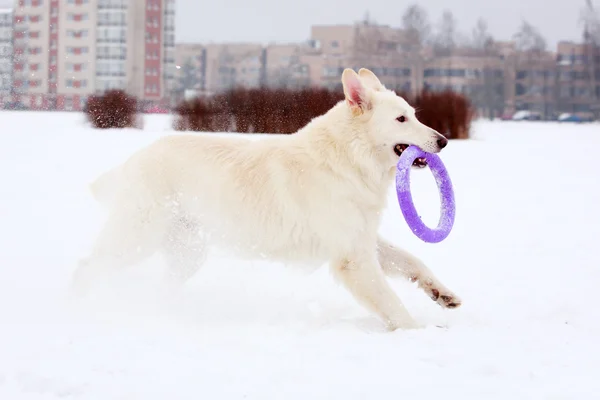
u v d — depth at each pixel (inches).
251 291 223.8
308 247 198.8
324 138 199.0
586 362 151.9
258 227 199.6
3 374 142.3
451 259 270.5
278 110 973.8
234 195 200.4
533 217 361.1
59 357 152.3
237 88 1015.6
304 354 156.6
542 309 201.9
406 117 199.2
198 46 3727.9
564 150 780.0
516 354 157.6
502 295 218.5
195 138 210.5
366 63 3351.4
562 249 287.3
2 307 197.3
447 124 984.3
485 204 402.0
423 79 3361.2
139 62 2500.0
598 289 225.1
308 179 196.2
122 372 143.0
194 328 181.5
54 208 356.2
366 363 150.0
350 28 3639.3
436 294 200.2
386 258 206.1
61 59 2399.1
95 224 316.5
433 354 156.4
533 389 134.6
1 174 470.0
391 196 210.5
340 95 978.7
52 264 246.8
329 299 218.8
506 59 3358.8
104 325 182.2
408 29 3346.5
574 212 377.4
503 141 940.6
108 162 536.7
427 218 344.5
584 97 3233.3
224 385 136.3
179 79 2869.1
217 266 251.0
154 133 874.1
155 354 155.0
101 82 2410.2
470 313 198.5
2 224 315.3
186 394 131.5
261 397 130.3
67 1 2374.5
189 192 204.5
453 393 132.6
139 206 203.2
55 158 561.9
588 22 3134.8
